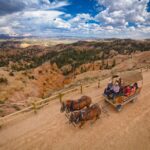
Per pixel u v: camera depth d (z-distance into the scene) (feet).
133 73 39.14
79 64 360.89
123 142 26.27
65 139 27.86
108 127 30.53
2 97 100.37
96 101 42.27
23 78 155.94
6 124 34.50
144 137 27.17
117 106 35.45
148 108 37.17
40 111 39.70
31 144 27.14
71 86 68.39
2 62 427.74
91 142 26.71
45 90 159.33
